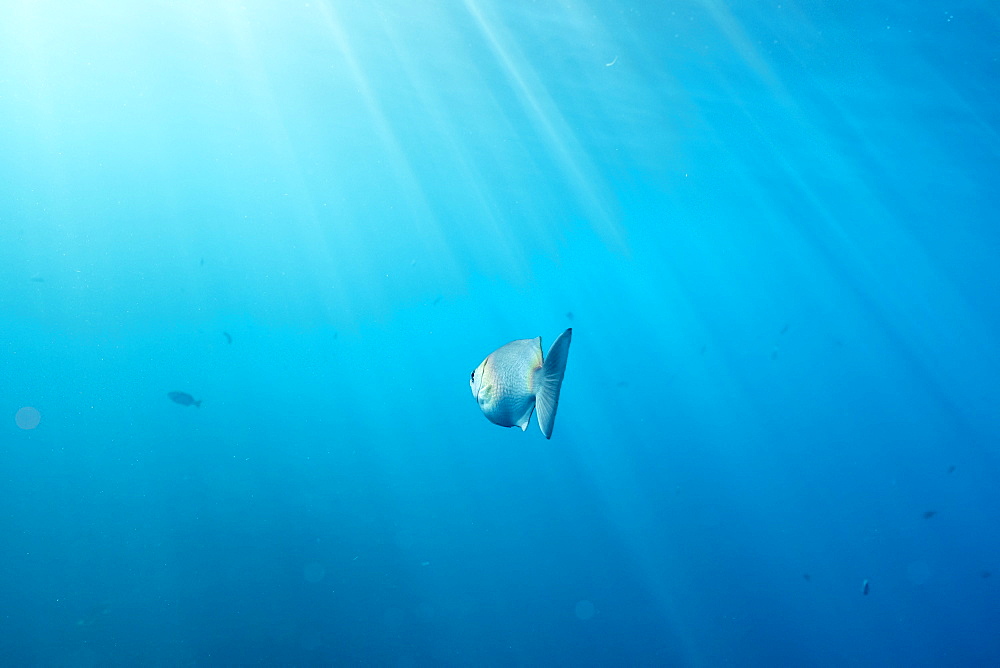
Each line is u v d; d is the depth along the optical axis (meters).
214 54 17.33
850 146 21.03
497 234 48.44
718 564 17.58
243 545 13.76
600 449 46.12
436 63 15.99
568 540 17.72
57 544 13.23
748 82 15.81
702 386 93.56
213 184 36.44
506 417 1.17
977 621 15.38
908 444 67.31
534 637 10.95
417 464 27.48
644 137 21.48
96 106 23.48
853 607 15.55
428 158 27.09
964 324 75.88
